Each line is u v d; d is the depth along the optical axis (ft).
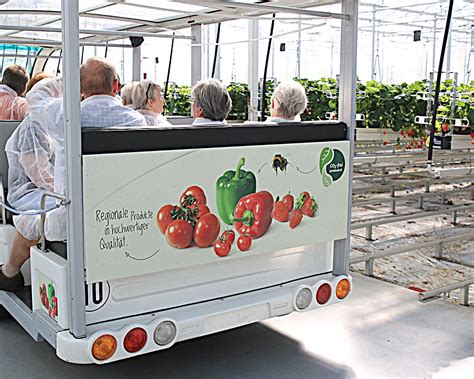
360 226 20.99
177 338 9.63
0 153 14.07
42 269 9.84
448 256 19.90
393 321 13.57
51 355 11.60
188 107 34.32
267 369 11.12
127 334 9.06
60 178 10.32
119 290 9.29
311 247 11.57
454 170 21.71
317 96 32.99
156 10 16.30
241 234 10.23
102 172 8.71
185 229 9.57
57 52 22.86
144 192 9.10
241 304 10.36
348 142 11.53
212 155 9.68
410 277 17.52
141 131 8.98
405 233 23.21
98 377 10.76
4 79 16.15
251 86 33.76
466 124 26.48
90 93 10.41
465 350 12.03
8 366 11.09
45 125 10.82
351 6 11.25
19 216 11.53
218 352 11.87
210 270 10.19
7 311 13.15
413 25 50.37
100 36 20.65
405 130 31.65
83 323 8.91
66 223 8.99
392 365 11.32
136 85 12.94
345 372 11.01
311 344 12.28
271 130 10.40
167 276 9.73
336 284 11.53
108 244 8.90
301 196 10.94
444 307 14.55
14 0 15.06
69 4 8.20
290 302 10.94
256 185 10.29
